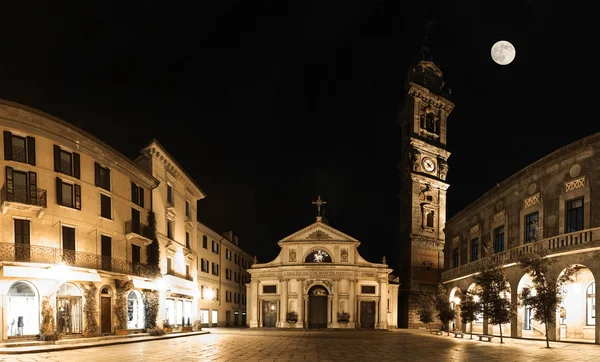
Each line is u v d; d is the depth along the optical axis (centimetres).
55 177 2766
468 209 4222
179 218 4494
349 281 5838
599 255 2400
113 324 3127
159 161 4047
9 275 2388
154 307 3631
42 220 2658
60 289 2812
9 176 2519
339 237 6106
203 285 5825
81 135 2942
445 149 7119
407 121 7188
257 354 2170
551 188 2855
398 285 6162
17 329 2506
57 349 2298
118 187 3375
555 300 2436
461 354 2148
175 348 2492
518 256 2961
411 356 2084
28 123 2628
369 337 3816
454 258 4706
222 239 6662
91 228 3027
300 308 5788
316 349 2492
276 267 6009
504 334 3362
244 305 7975
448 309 4209
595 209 2489
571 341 2533
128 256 3438
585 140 2566
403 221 6925
